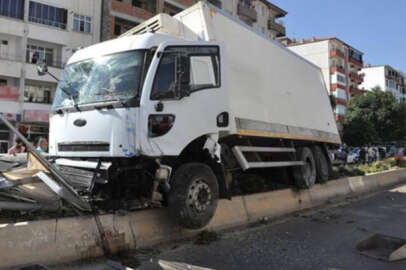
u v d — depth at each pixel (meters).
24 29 26.16
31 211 4.82
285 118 8.92
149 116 4.83
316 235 6.71
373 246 6.04
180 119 5.20
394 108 47.56
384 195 12.50
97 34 29.52
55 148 5.63
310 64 11.40
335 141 12.55
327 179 11.42
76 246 4.62
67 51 28.05
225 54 6.24
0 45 26.03
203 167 5.63
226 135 6.23
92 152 5.05
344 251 5.70
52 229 4.48
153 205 5.84
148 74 4.96
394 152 38.75
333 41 58.09
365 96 49.69
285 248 5.79
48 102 27.73
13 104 25.64
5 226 4.11
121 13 30.28
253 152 7.75
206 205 5.56
